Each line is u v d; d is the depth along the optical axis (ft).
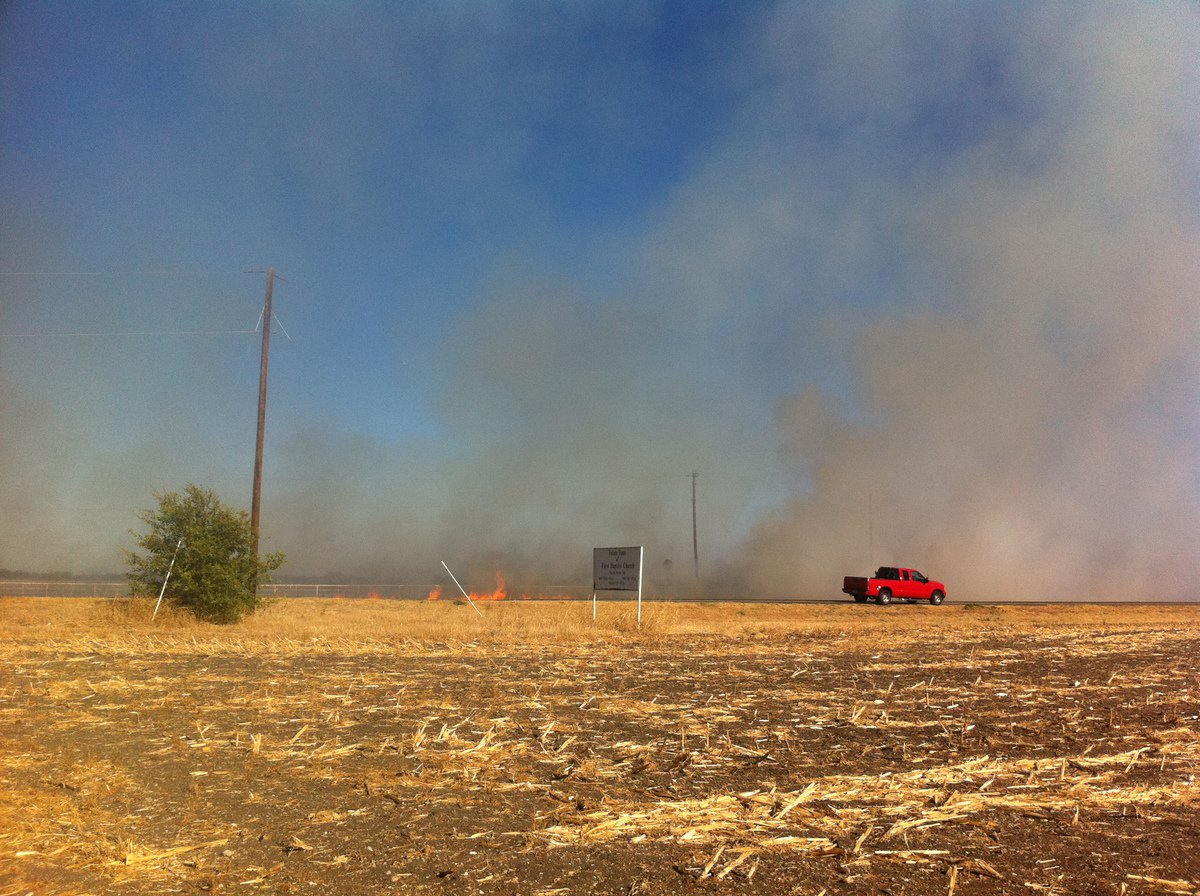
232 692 41.83
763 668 54.39
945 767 27.07
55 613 98.73
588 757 28.30
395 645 66.80
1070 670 53.98
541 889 16.98
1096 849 19.52
